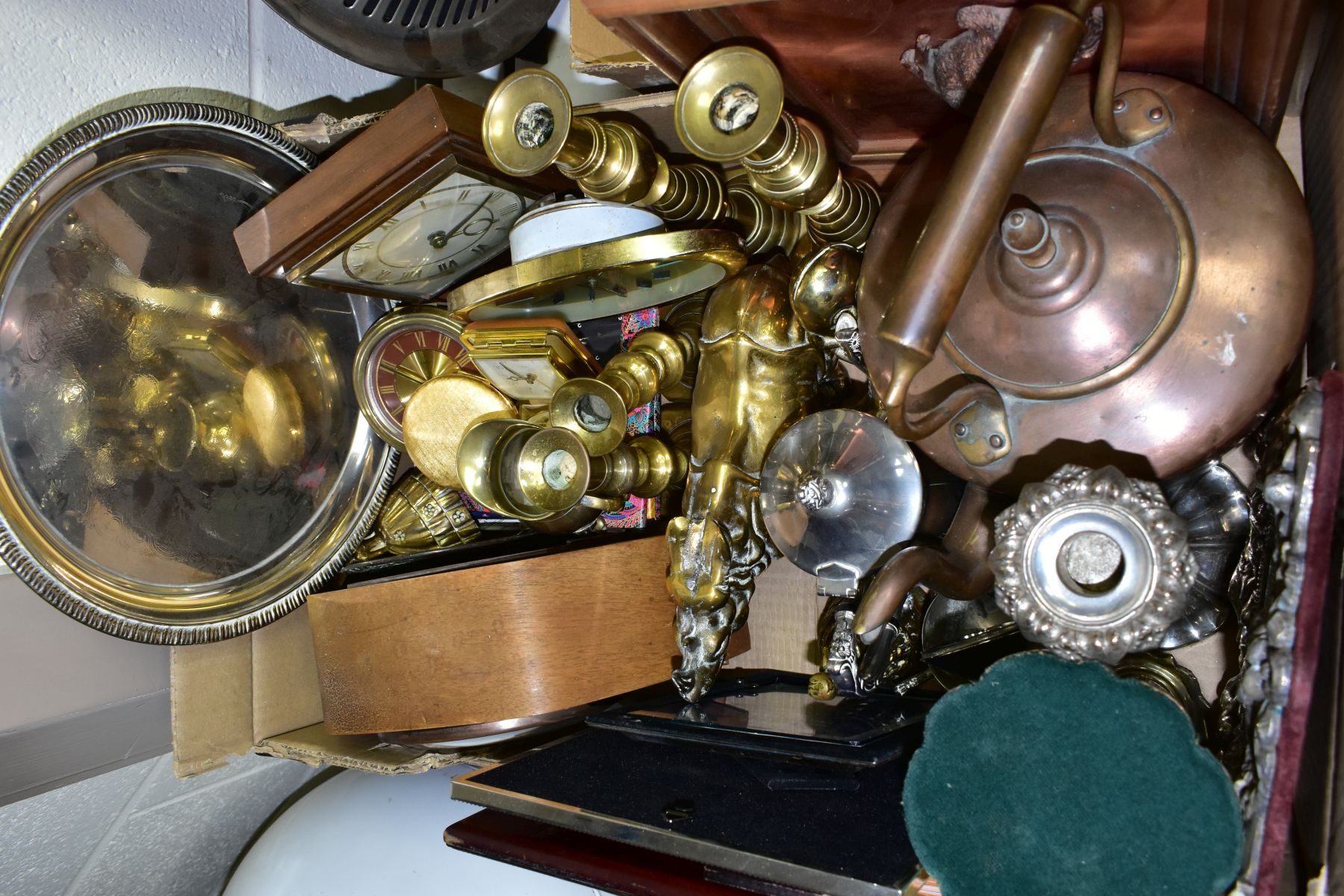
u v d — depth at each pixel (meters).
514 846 0.69
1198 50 0.53
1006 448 0.54
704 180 0.75
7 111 0.85
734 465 0.71
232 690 0.98
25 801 0.90
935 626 0.63
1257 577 0.53
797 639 0.93
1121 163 0.51
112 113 0.77
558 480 0.72
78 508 0.78
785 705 0.75
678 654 0.85
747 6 0.54
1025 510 0.48
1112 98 0.50
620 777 0.70
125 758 0.94
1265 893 0.42
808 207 0.66
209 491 0.87
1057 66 0.45
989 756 0.49
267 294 0.90
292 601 0.94
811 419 0.66
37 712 0.86
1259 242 0.49
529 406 0.89
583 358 0.81
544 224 0.73
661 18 0.53
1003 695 0.49
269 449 0.91
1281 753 0.42
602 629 0.81
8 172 0.85
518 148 0.62
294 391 0.92
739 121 0.56
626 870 0.64
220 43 1.03
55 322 0.76
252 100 1.07
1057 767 0.47
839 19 0.55
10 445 0.74
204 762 0.96
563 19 1.18
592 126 0.65
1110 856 0.46
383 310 0.98
